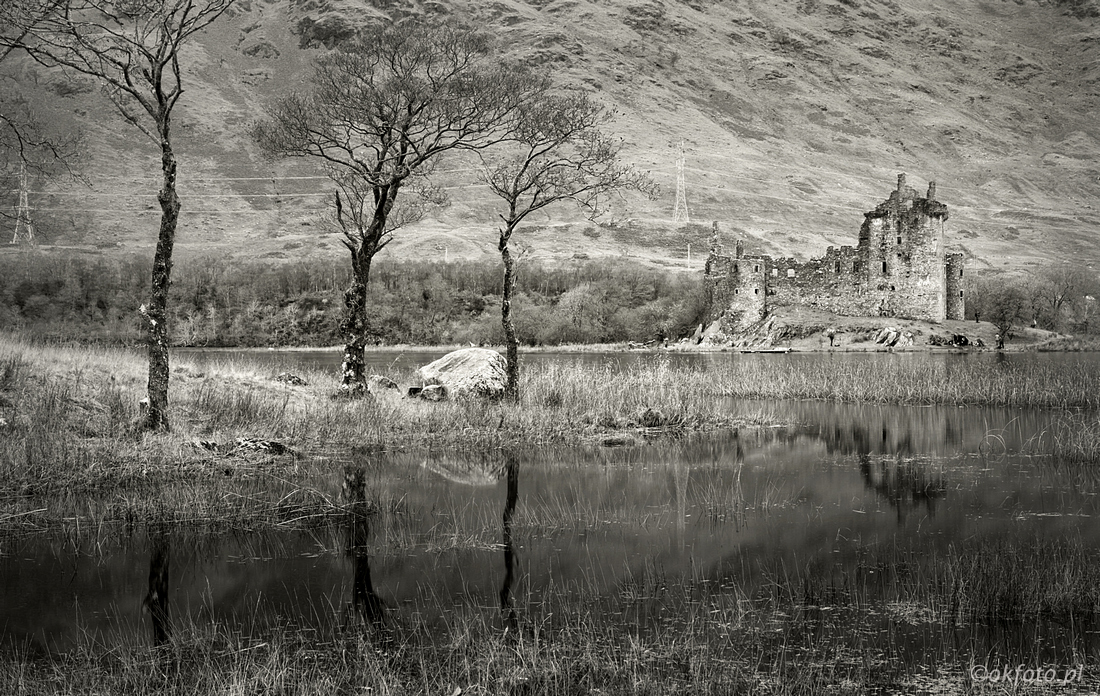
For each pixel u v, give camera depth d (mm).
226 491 19188
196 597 13141
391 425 28531
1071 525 17250
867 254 95812
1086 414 35594
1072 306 116625
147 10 22109
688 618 12180
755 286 98875
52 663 10750
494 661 10664
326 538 16328
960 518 17938
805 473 23156
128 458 20438
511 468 23562
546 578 14016
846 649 11062
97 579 13953
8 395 23172
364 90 30922
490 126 33500
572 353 89625
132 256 171000
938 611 12398
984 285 114188
